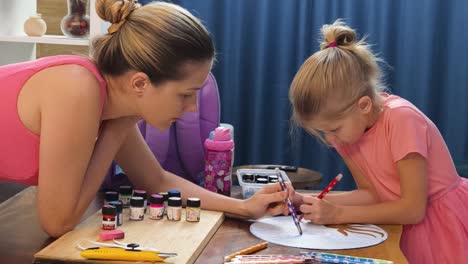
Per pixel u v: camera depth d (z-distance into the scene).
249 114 3.04
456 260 1.40
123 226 1.19
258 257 1.04
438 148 1.49
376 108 1.46
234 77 2.98
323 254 1.06
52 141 1.14
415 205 1.36
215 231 1.23
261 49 2.95
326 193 1.42
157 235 1.14
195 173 1.83
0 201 1.70
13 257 1.04
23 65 1.24
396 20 2.93
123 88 1.20
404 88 2.93
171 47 1.14
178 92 1.19
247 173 1.64
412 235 1.40
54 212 1.14
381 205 1.35
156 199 1.25
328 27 1.47
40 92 1.18
